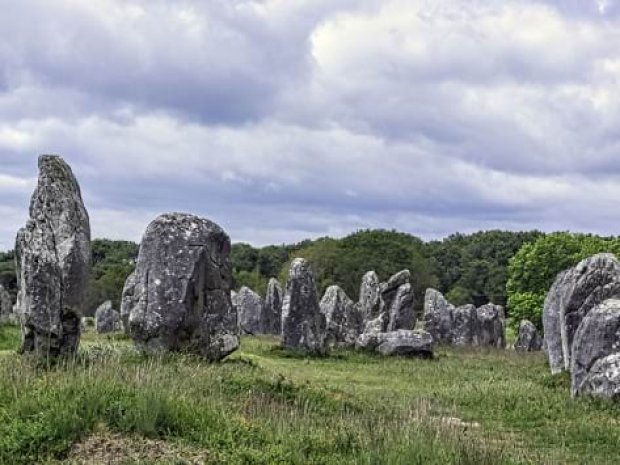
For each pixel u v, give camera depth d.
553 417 16.19
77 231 17.52
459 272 95.25
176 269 21.05
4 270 67.88
